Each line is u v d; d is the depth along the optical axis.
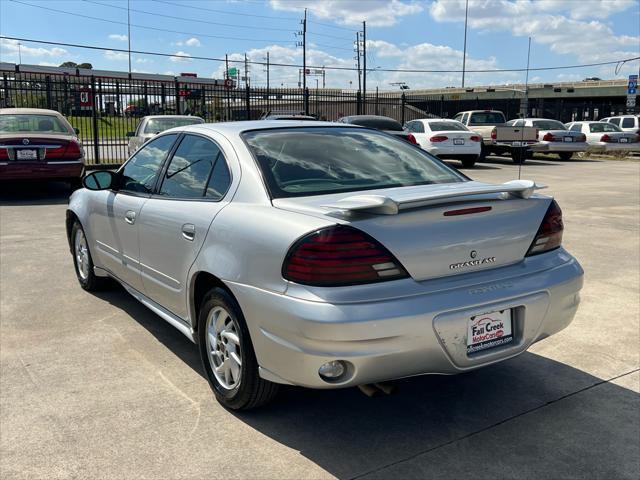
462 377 3.84
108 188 4.73
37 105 19.03
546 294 3.16
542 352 4.21
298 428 3.21
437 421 3.29
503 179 15.50
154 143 4.54
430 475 2.79
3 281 5.95
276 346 2.86
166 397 3.55
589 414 3.36
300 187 3.33
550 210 3.36
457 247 2.95
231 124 4.04
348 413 3.38
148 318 4.91
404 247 2.81
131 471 2.82
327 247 2.71
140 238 4.21
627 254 7.03
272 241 2.90
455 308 2.85
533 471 2.82
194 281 3.54
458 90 66.38
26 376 3.82
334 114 30.48
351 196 3.21
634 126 25.64
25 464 2.87
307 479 2.77
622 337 4.46
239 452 2.98
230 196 3.43
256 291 2.95
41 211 10.01
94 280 5.48
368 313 2.68
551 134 21.56
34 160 10.69
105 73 37.81
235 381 3.31
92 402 3.48
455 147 18.48
